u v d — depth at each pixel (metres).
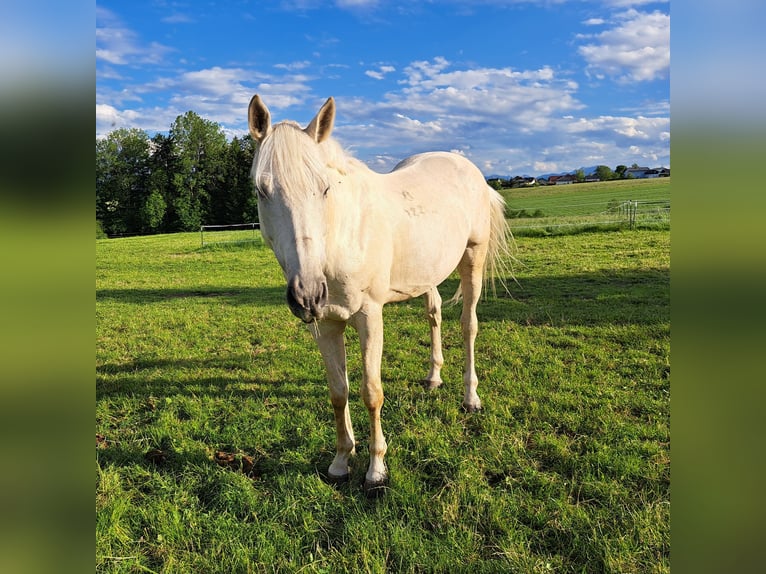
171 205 47.50
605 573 2.30
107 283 11.45
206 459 3.41
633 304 7.09
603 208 24.02
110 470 3.21
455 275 10.60
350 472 3.25
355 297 2.89
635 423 3.61
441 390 4.40
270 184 2.38
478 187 4.25
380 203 3.07
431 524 2.70
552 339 5.61
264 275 11.98
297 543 2.56
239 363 5.34
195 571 2.45
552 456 3.26
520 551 2.44
